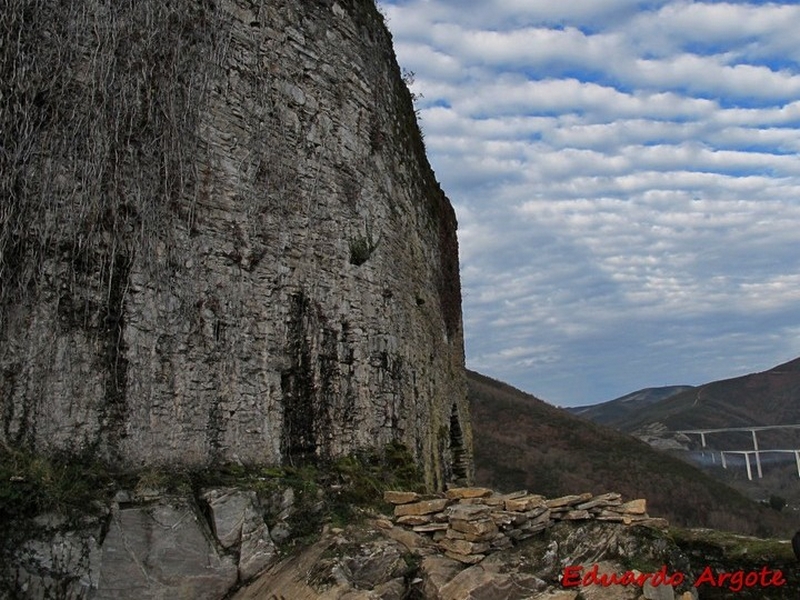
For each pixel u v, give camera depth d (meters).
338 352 9.16
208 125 7.66
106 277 6.46
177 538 6.17
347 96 10.37
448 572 6.36
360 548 6.40
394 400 10.58
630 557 6.70
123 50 6.93
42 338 5.96
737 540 9.32
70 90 6.47
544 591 6.27
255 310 7.90
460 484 15.48
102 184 6.57
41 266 6.04
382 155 11.45
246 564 6.50
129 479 6.19
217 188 7.66
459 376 17.09
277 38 8.92
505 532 6.93
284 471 7.65
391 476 9.40
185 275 7.14
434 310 14.74
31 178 6.09
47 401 5.90
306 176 9.05
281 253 8.41
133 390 6.46
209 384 7.17
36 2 6.35
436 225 15.95
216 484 6.79
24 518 5.42
